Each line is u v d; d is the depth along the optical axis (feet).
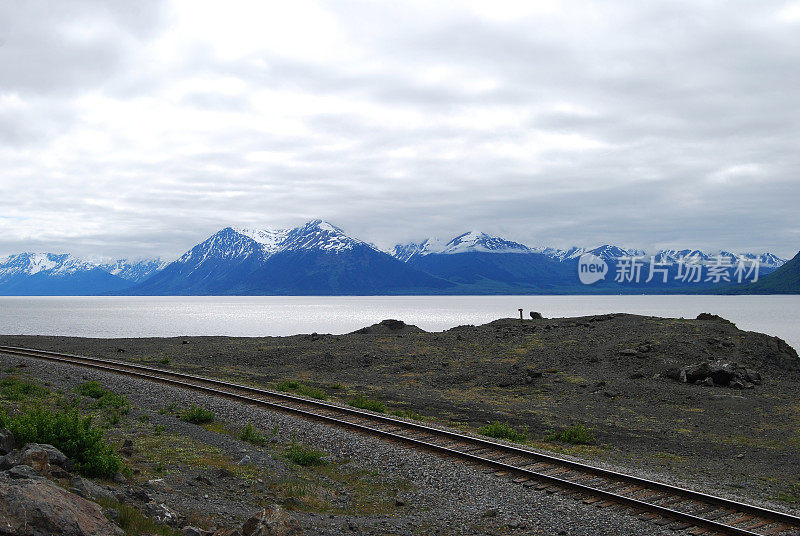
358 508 43.39
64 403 71.67
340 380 121.90
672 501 43.55
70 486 33.14
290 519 34.53
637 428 83.87
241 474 48.32
